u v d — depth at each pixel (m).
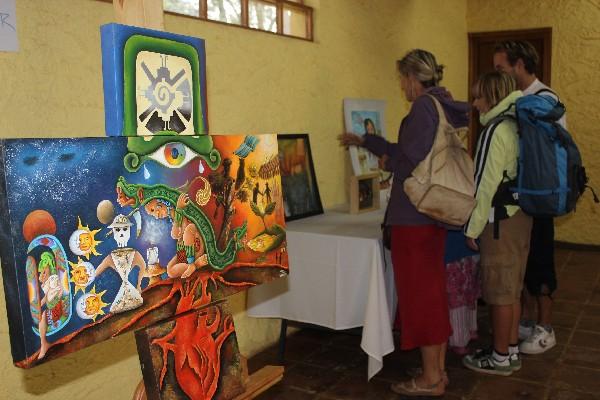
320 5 3.24
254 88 2.77
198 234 1.26
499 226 2.43
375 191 3.16
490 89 2.46
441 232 2.22
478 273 2.91
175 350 1.21
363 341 2.28
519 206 2.41
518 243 2.47
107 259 1.07
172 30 2.31
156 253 1.17
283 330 2.79
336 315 2.43
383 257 2.36
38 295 0.96
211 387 1.28
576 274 4.34
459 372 2.65
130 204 1.11
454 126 2.18
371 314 2.27
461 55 5.31
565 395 2.40
